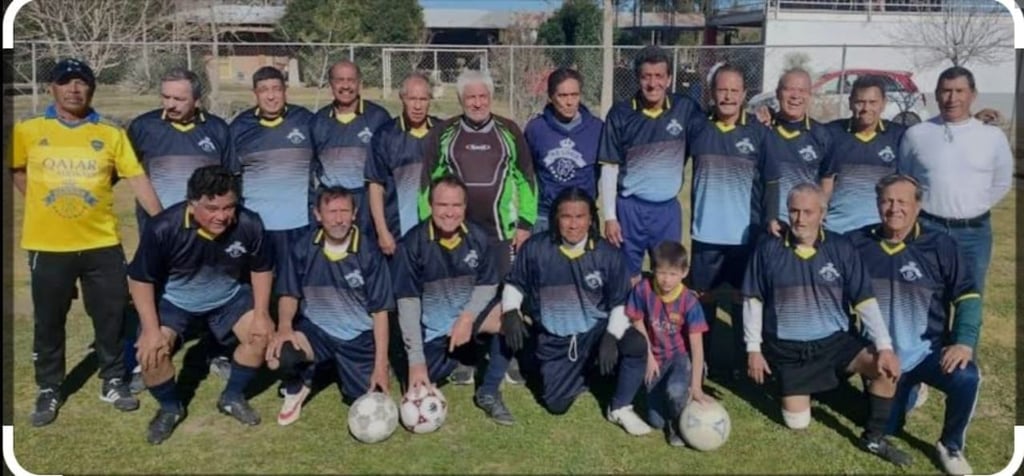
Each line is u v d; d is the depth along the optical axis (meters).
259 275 4.28
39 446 4.04
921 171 4.39
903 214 3.98
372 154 4.89
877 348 3.93
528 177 4.84
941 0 19.66
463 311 4.48
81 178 4.14
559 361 4.36
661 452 4.02
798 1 22.78
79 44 13.84
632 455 3.98
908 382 4.09
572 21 27.69
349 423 4.07
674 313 4.16
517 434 4.19
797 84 4.56
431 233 4.33
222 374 4.92
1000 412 4.51
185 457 3.95
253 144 4.95
